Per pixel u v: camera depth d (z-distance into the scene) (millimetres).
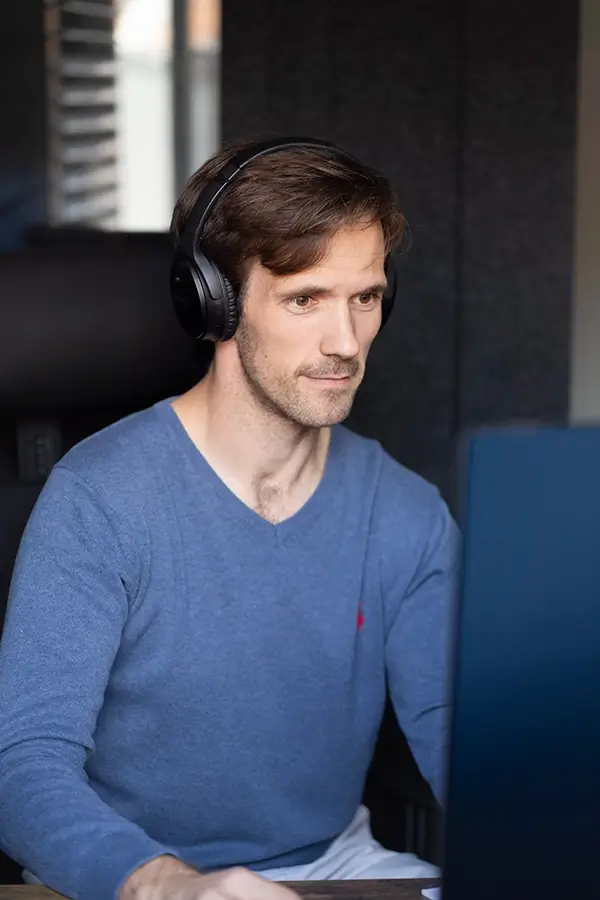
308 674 1382
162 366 1576
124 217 3678
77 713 1223
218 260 1291
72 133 3688
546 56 3014
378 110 2984
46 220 3695
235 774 1357
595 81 3238
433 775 1445
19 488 1569
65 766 1148
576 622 733
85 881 979
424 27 2969
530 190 3049
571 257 3100
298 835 1401
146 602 1324
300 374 1284
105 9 3555
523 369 3100
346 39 2969
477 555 718
